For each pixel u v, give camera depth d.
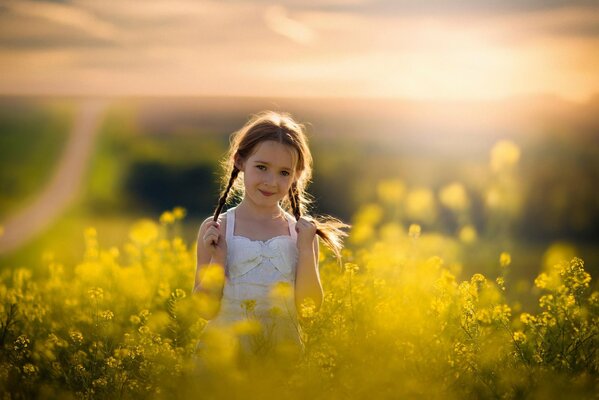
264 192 4.77
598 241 25.41
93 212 43.62
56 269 6.86
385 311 4.57
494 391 4.20
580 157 27.94
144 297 6.05
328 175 33.53
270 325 4.62
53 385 4.64
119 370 4.55
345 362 4.11
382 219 14.21
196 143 45.81
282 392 3.88
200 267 4.93
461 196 13.94
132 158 45.56
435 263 5.45
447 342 4.46
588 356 4.49
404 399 3.90
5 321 5.49
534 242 24.88
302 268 4.74
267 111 5.07
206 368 4.29
